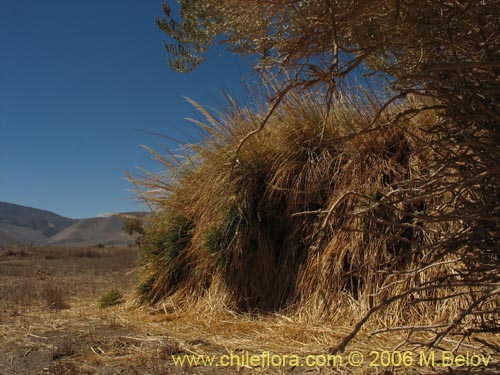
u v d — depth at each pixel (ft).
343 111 17.94
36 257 71.20
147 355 12.51
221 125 19.63
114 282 31.19
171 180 21.15
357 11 8.31
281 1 8.75
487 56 8.36
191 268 19.26
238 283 17.67
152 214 21.29
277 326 15.08
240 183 18.42
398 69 8.98
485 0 8.17
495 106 8.42
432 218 9.04
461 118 8.67
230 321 16.24
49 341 14.35
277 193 18.20
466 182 8.92
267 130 18.99
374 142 17.06
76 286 29.09
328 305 15.67
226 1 9.43
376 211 15.47
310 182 17.75
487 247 9.42
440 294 13.83
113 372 11.34
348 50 8.57
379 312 14.44
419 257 14.60
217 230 18.24
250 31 9.50
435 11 8.21
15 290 26.37
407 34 8.64
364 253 15.57
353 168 17.11
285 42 9.23
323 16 8.48
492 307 12.58
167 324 16.40
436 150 9.84
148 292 19.94
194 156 20.67
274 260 17.92
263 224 18.37
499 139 8.75
